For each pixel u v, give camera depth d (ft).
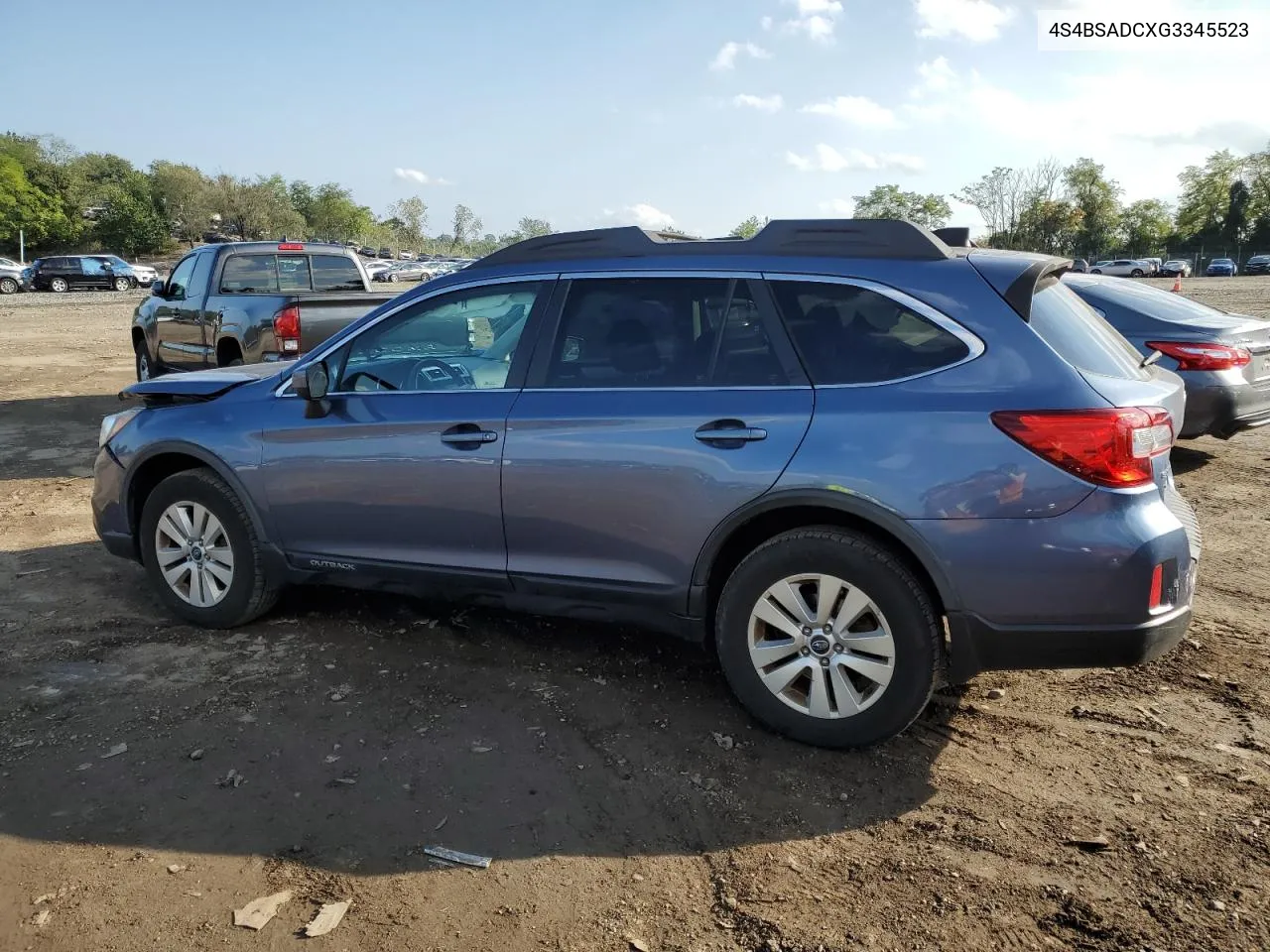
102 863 9.20
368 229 408.87
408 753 11.30
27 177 304.09
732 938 8.25
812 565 10.96
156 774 10.75
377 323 13.93
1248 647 14.21
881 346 10.95
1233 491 22.97
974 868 9.18
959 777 10.78
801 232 11.73
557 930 8.36
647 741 11.62
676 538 11.63
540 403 12.38
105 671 13.46
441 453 12.85
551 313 12.72
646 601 12.09
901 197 247.09
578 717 12.21
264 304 28.27
